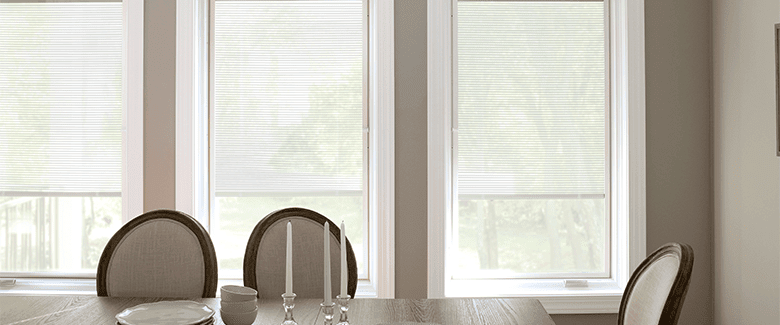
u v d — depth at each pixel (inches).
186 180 121.3
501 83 129.6
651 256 70.3
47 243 129.4
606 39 130.0
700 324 125.4
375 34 125.1
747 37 110.7
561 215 130.6
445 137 122.6
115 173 128.3
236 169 129.0
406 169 122.4
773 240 103.4
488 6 129.6
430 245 121.6
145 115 122.0
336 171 129.6
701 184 125.2
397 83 122.6
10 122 128.4
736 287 115.0
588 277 130.5
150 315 65.8
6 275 129.1
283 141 129.3
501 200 130.1
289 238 58.1
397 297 122.0
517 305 76.5
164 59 122.4
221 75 129.0
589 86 130.2
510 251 130.3
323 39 129.6
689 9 124.9
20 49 128.1
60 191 128.7
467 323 68.1
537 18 130.1
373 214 126.7
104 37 127.7
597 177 130.3
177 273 88.2
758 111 107.4
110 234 128.9
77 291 124.0
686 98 124.8
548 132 130.1
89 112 128.0
